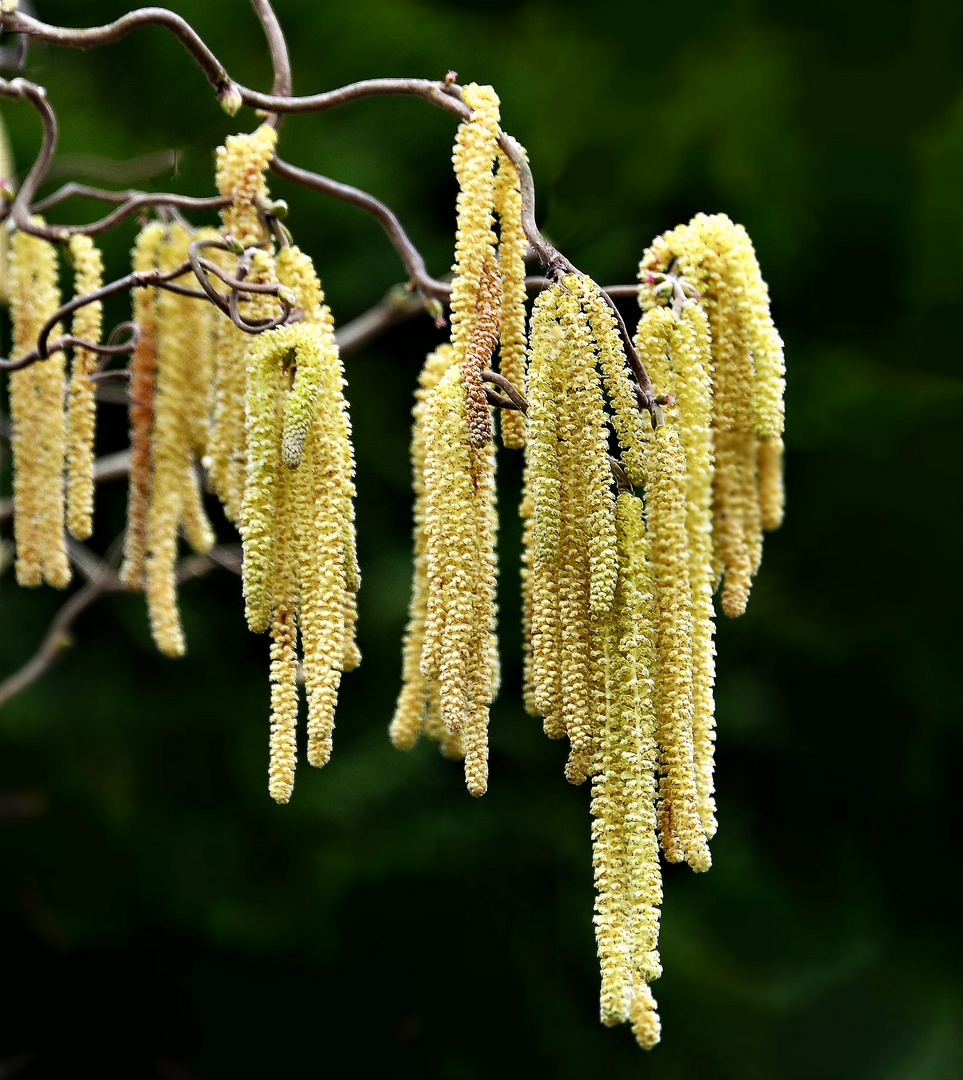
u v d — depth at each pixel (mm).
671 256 1871
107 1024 5223
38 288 2188
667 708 1587
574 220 5652
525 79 5668
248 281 1874
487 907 5426
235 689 5605
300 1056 5266
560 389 1560
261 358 1627
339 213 5273
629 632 1539
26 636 5605
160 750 5578
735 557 2012
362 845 5480
